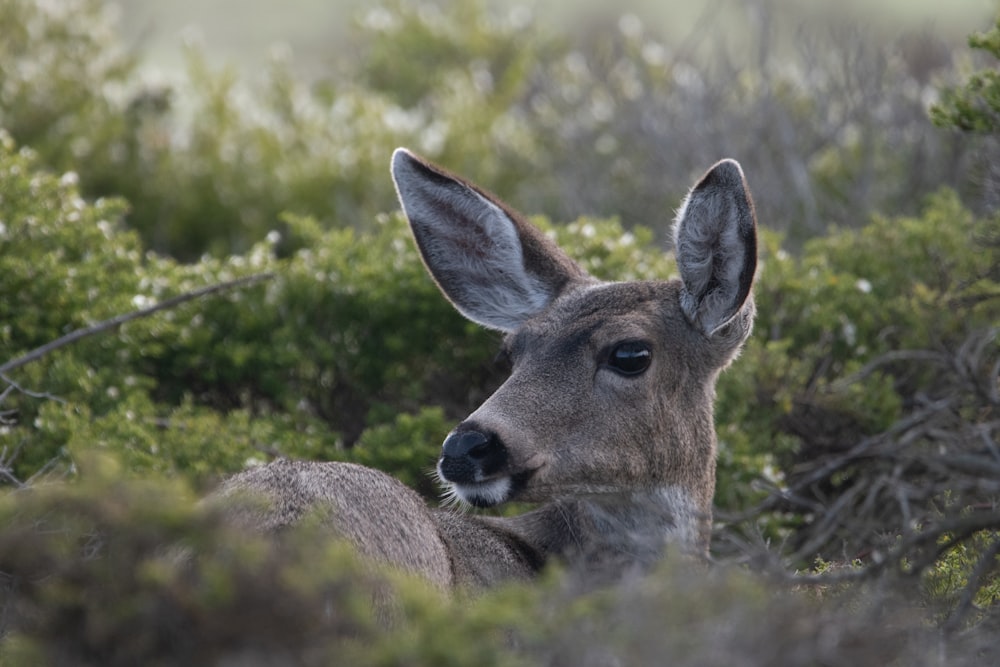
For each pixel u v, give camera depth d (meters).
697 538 10.13
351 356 12.75
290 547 6.39
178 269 13.02
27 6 18.48
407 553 8.04
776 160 18.25
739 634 6.35
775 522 11.31
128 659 6.06
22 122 17.84
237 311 12.77
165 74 22.62
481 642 6.46
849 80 18.53
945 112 10.95
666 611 6.45
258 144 18.67
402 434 11.66
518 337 9.99
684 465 10.04
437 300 12.73
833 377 13.09
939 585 8.23
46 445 10.63
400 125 19.69
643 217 18.25
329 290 12.84
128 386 11.73
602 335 9.71
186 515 6.27
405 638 6.32
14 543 6.28
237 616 6.00
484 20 23.77
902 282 13.64
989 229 12.77
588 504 9.99
